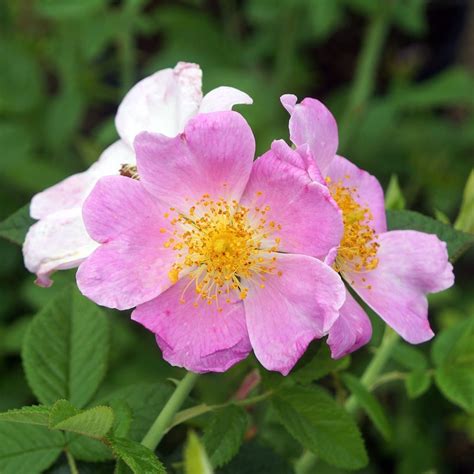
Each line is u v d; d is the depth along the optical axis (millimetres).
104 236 299
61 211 316
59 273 472
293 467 366
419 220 344
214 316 304
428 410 565
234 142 305
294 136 300
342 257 324
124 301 298
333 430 321
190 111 320
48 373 338
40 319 343
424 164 687
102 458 321
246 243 309
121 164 329
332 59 880
